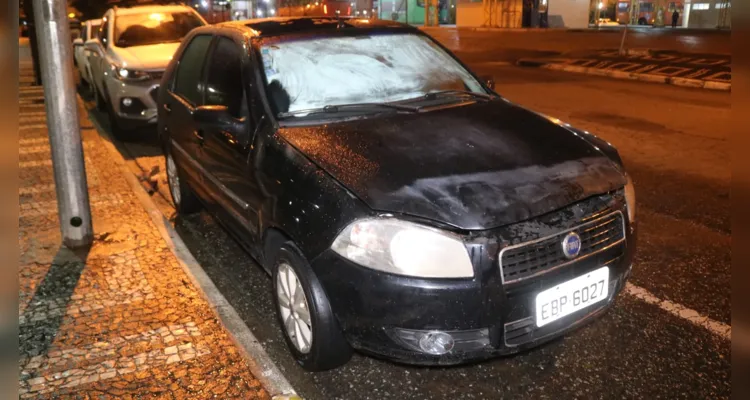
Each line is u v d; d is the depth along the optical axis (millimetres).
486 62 17719
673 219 5078
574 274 2725
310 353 2965
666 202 5477
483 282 2553
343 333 2789
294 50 3900
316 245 2771
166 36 9047
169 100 5039
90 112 10391
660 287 3916
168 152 5285
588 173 2957
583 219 2766
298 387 3045
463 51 21219
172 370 2988
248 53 3820
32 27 12336
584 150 3166
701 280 3996
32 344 3215
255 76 3662
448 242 2564
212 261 4566
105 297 3707
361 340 2721
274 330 3607
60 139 4215
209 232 5109
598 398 2887
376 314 2619
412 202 2654
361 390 3012
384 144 3111
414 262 2566
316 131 3309
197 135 4297
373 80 3865
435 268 2562
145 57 8125
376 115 3531
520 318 2625
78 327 3375
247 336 3332
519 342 2668
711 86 11641
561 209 2756
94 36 11773
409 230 2588
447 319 2564
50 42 4086
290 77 3717
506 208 2645
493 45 22938
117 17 9164
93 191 5742
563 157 3059
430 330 2584
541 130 3344
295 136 3273
